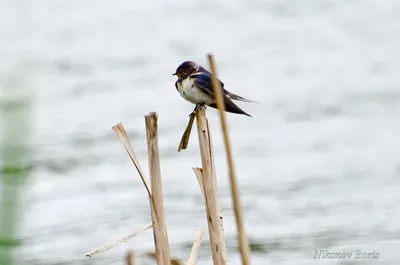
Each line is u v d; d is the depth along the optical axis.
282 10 37.62
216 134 20.31
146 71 27.97
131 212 14.77
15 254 11.45
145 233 13.65
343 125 20.50
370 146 18.55
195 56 30.58
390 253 12.40
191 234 13.48
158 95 24.52
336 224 13.69
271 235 13.30
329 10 37.19
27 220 14.02
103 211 14.62
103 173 17.20
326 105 22.59
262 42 32.25
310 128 20.41
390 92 23.59
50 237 13.40
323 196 15.32
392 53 28.94
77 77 27.20
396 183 15.95
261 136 19.89
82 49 32.16
